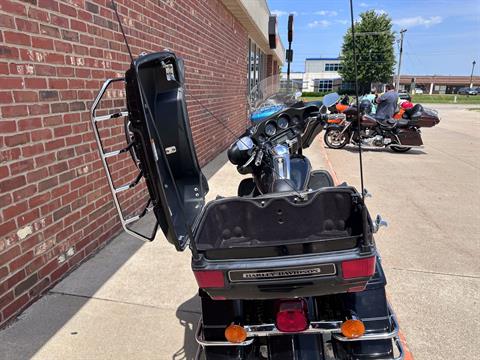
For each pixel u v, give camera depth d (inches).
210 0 302.5
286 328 69.8
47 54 122.0
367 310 81.3
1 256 106.3
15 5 108.5
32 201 117.3
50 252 126.5
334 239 65.4
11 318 110.7
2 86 104.8
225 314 80.3
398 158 362.9
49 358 97.3
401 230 179.5
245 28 460.4
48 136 123.6
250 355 81.5
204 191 96.3
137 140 67.4
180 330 108.1
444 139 506.0
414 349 100.3
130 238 167.3
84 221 145.2
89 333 106.5
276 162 107.7
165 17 213.0
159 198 68.7
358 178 280.8
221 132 356.2
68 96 132.9
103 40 153.3
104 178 157.8
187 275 137.0
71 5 132.9
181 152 91.3
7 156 107.3
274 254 66.2
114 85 162.4
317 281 65.2
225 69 362.3
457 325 110.0
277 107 147.6
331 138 415.2
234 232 86.4
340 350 82.0
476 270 141.8
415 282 133.0
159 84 87.4
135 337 105.2
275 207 85.0
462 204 219.3
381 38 1718.8
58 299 121.6
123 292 126.2
